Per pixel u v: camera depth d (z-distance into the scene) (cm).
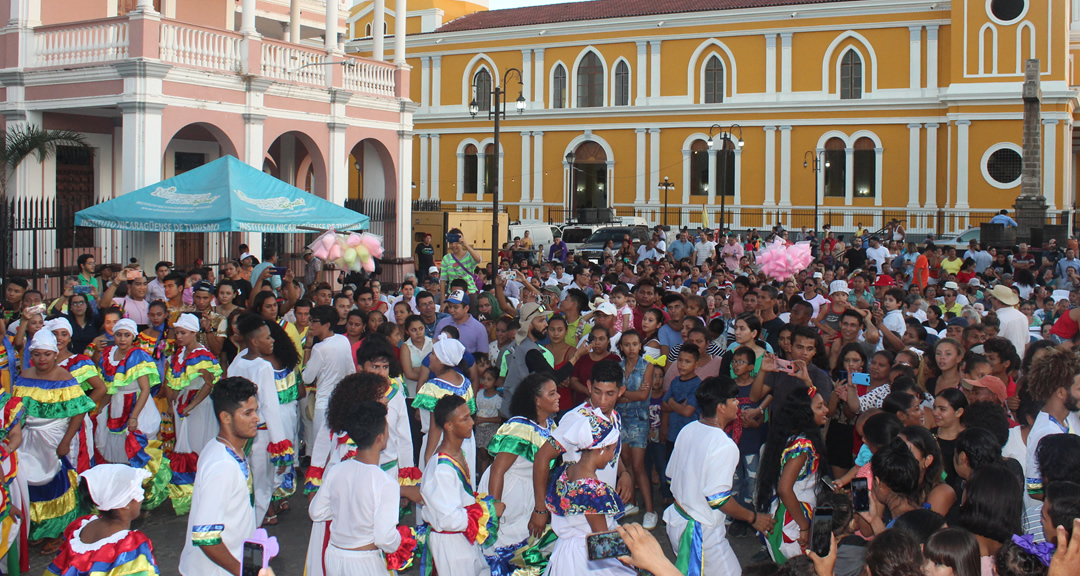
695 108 4612
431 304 1137
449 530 607
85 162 2208
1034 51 4000
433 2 5444
